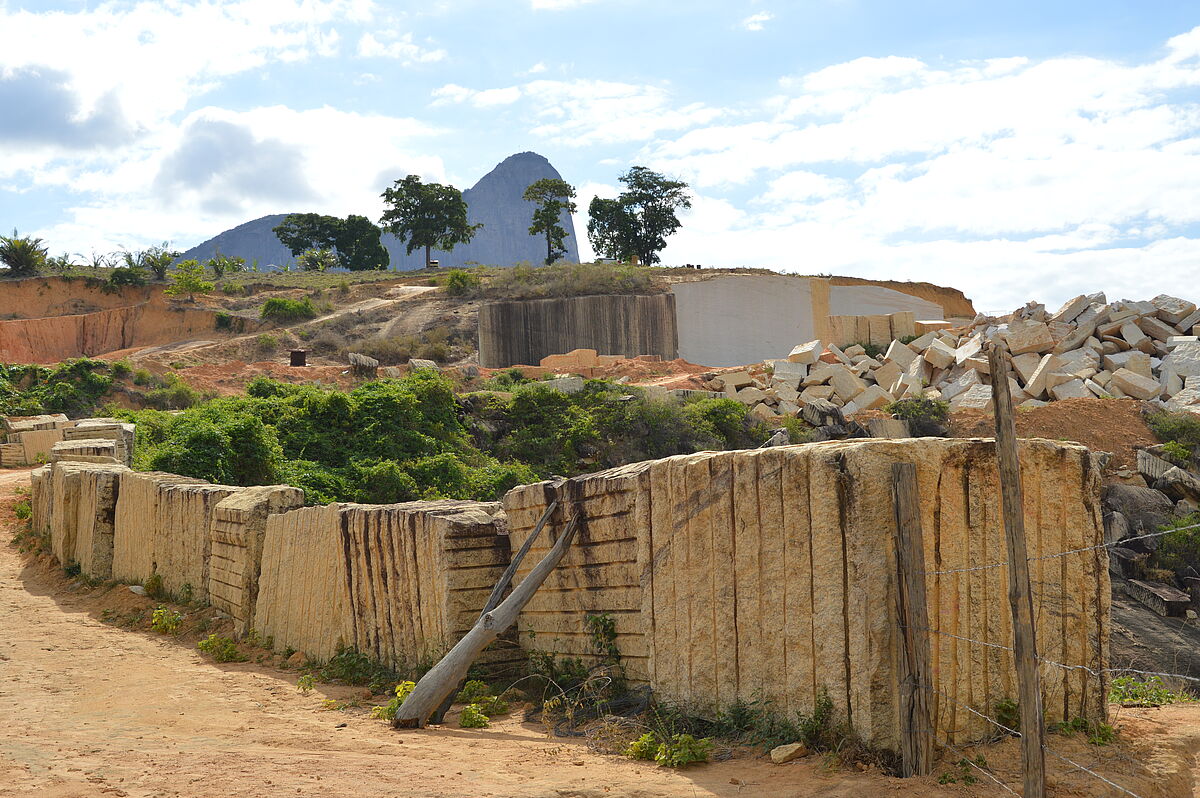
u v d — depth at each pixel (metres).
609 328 59.00
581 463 34.97
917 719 6.69
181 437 27.45
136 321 75.44
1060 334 40.62
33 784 6.35
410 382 34.72
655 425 35.78
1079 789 6.47
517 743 8.31
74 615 16.78
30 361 71.44
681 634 8.48
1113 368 39.06
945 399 39.53
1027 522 7.77
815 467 7.31
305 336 69.50
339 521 12.78
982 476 7.48
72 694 10.62
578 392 37.16
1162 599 24.95
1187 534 26.89
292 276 92.56
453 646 10.59
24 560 21.72
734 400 38.47
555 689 10.08
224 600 15.48
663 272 73.00
